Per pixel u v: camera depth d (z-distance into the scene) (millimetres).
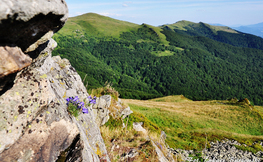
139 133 7953
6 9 1435
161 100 59594
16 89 2566
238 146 18828
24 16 1653
